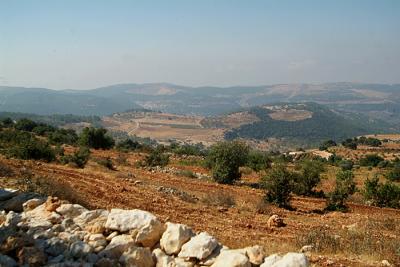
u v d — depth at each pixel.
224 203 18.39
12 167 19.78
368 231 13.93
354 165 59.72
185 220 14.26
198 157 49.50
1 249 6.77
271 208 18.59
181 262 6.86
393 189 23.30
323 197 24.53
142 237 7.22
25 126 66.19
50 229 7.36
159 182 23.38
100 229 7.52
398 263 9.79
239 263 6.48
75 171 23.25
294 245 11.45
